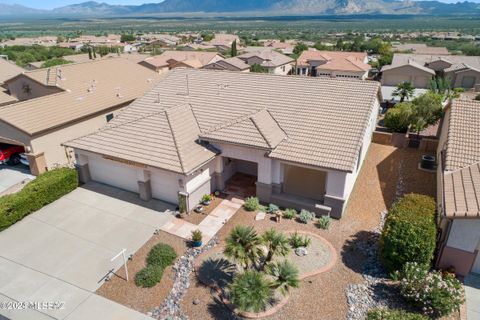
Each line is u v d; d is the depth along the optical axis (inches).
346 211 764.6
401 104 1269.7
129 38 7406.5
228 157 831.7
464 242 546.9
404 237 543.2
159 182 799.1
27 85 1273.4
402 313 482.9
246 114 886.4
